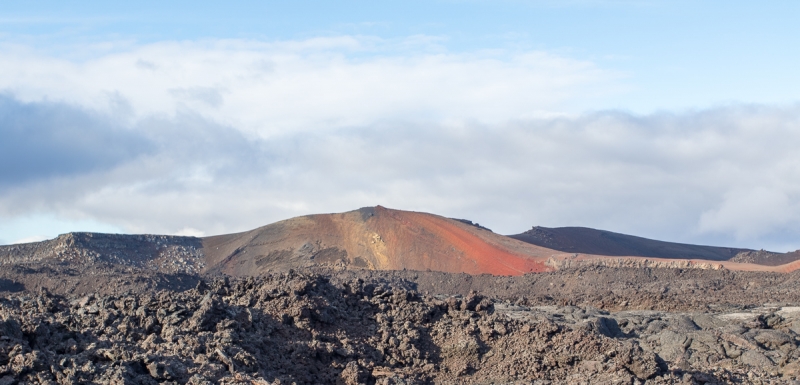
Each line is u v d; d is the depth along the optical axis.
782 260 168.25
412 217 167.50
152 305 46.94
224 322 45.69
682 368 52.56
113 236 157.62
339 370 47.25
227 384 38.59
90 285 111.75
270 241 164.25
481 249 155.62
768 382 53.19
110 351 38.50
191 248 165.00
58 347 38.78
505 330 53.53
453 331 53.78
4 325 37.41
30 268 118.06
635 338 66.69
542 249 157.62
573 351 50.69
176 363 39.12
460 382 49.59
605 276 122.56
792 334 65.75
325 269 136.88
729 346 61.53
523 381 48.88
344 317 52.72
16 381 34.84
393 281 120.75
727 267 127.44
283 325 49.28
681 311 85.31
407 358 50.91
